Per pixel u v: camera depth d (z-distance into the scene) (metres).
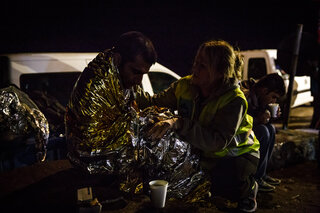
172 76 4.84
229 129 1.98
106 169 2.04
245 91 2.71
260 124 2.68
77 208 1.93
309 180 3.26
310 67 5.18
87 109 1.88
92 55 4.20
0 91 2.33
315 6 15.45
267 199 2.76
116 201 2.32
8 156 3.26
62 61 3.83
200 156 2.27
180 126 2.00
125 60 1.93
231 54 2.00
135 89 2.39
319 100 6.20
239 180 2.23
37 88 3.62
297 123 7.35
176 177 2.21
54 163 2.94
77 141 1.96
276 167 3.57
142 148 2.04
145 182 2.23
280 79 2.64
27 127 2.42
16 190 2.36
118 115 2.00
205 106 2.11
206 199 2.48
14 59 3.54
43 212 2.04
